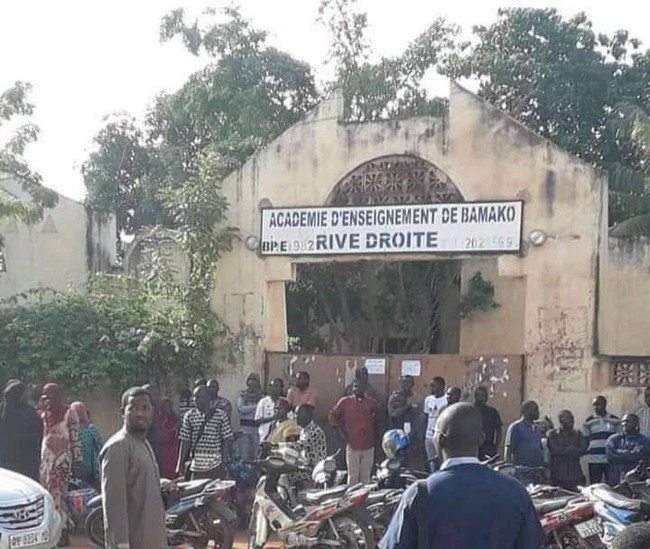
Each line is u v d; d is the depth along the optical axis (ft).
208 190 49.08
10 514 27.94
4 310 52.26
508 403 44.45
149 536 20.17
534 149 44.32
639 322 58.29
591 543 28.45
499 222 44.75
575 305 43.60
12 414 35.27
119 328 50.11
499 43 85.30
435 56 76.43
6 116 61.93
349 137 47.50
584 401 43.27
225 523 32.27
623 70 84.02
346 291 72.90
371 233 46.80
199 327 48.85
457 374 45.50
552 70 81.00
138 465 20.22
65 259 74.59
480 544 12.60
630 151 79.20
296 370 48.06
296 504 35.65
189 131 92.38
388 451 35.45
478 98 45.34
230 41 78.69
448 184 45.80
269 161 48.96
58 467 35.68
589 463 40.11
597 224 43.32
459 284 71.26
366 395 42.68
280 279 48.65
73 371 48.42
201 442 37.42
